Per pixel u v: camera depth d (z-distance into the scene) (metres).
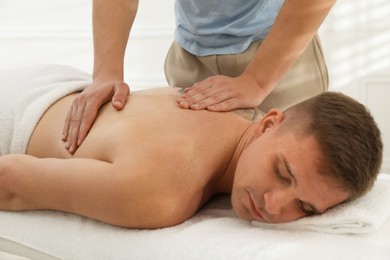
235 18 1.51
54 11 3.13
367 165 1.08
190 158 1.14
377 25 2.90
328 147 1.05
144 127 1.17
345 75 2.97
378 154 1.11
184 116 1.22
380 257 1.00
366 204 1.10
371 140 1.10
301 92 1.60
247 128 1.27
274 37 1.34
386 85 2.94
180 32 1.62
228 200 1.31
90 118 1.25
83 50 3.14
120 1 1.47
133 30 3.07
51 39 3.14
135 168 1.08
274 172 1.08
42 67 1.54
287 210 1.09
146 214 1.08
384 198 1.13
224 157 1.22
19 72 1.49
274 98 1.58
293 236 1.07
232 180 1.26
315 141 1.06
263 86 1.36
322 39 2.95
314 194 1.06
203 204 1.26
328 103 1.13
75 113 1.28
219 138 1.22
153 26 3.06
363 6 2.90
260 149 1.12
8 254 1.17
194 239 1.05
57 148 1.30
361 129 1.09
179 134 1.17
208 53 1.57
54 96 1.39
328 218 1.08
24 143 1.35
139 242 1.07
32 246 1.14
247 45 1.52
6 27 3.15
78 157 1.23
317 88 1.62
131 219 1.08
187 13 1.55
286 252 1.00
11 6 3.15
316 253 1.00
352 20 2.91
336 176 1.04
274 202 1.06
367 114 1.14
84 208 1.12
